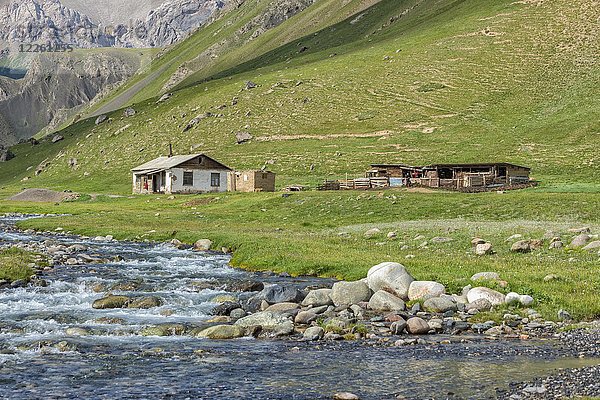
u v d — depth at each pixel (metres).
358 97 182.25
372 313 25.00
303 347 20.06
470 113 157.88
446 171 99.81
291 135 163.50
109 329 22.42
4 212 91.25
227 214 74.69
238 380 16.30
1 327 22.44
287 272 36.28
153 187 121.94
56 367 17.61
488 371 16.98
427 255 38.50
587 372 16.58
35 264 37.75
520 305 25.59
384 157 134.12
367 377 16.53
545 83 165.38
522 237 42.06
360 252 40.75
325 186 96.81
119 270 37.66
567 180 98.25
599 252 35.97
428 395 14.95
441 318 24.23
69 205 101.25
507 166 95.31
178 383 16.05
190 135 179.12
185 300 28.14
